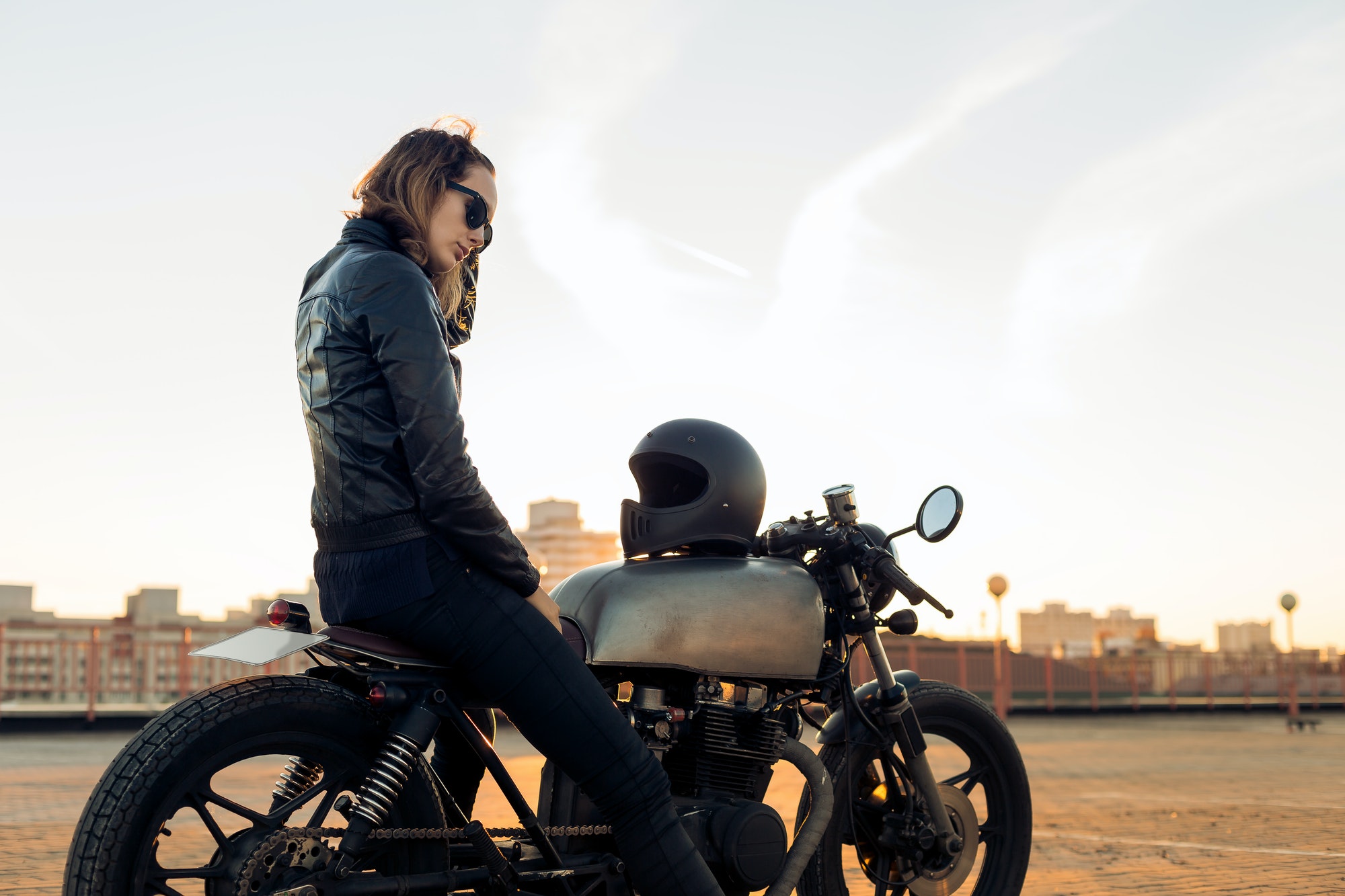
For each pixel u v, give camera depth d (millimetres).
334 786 2328
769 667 2879
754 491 3078
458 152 2479
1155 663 29609
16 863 4918
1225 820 6840
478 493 2264
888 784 3336
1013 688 27000
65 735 16328
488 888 2422
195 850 5441
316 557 2387
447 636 2287
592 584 2828
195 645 18141
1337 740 17281
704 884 2498
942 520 3088
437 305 2332
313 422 2318
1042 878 4730
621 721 2449
